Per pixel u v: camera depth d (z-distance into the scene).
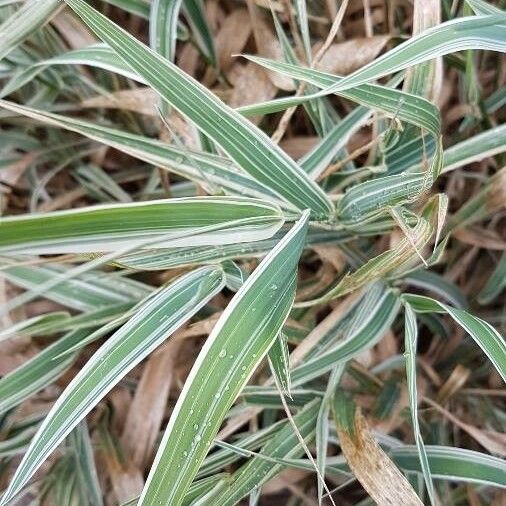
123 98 0.30
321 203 0.23
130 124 0.34
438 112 0.22
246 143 0.22
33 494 0.32
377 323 0.26
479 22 0.21
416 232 0.21
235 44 0.34
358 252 0.29
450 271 0.34
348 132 0.26
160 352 0.30
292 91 0.34
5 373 0.31
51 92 0.32
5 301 0.30
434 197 0.22
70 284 0.27
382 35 0.30
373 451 0.23
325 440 0.25
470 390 0.32
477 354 0.33
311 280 0.32
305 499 0.32
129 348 0.20
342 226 0.25
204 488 0.25
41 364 0.27
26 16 0.25
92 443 0.32
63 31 0.31
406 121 0.24
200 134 0.27
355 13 0.35
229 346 0.18
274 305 0.19
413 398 0.22
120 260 0.22
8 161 0.32
